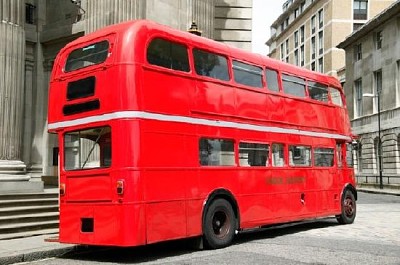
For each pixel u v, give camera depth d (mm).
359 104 53188
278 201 13117
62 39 20250
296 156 14070
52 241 11062
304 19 83750
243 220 11867
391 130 44625
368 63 50062
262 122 12695
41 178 20031
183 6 20766
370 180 48531
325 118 15609
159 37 10164
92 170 9875
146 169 9539
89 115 10008
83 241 9922
